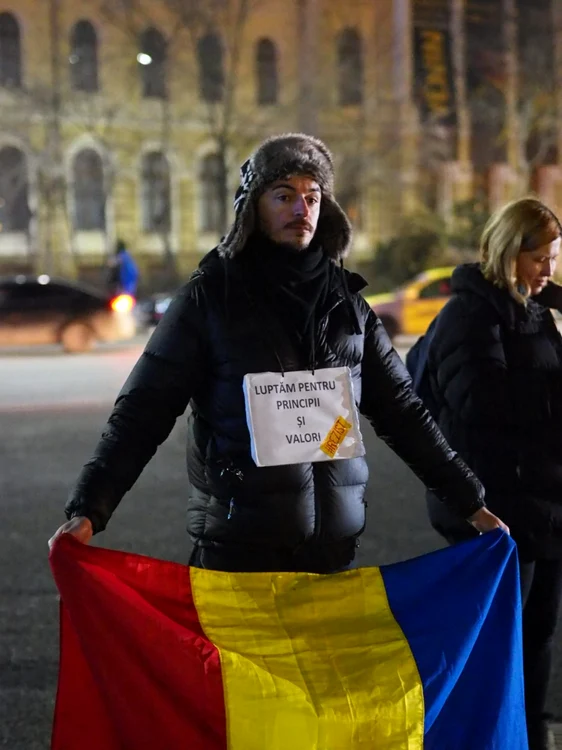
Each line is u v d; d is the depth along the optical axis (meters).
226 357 2.74
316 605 2.71
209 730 2.44
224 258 2.80
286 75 42.19
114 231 40.97
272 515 2.71
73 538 2.58
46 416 12.14
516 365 3.50
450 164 41.47
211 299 2.76
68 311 20.16
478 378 3.47
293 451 2.71
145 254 41.62
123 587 2.57
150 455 2.79
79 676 2.62
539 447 3.51
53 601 5.61
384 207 41.66
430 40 41.09
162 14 40.69
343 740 2.46
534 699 3.65
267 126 41.50
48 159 38.94
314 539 2.76
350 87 42.56
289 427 2.72
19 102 38.78
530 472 3.49
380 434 3.04
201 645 2.50
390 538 6.74
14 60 39.00
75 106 39.78
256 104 41.97
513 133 41.41
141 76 41.19
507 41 41.28
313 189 2.80
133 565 2.65
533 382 3.50
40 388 14.69
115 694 2.53
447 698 2.72
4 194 39.16
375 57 42.03
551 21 41.41
